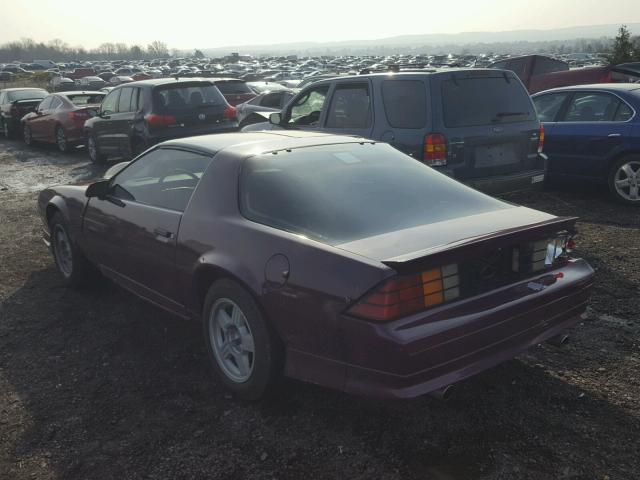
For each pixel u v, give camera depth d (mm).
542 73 16188
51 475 2797
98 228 4629
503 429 3043
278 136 4191
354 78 6891
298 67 77500
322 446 2955
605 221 6965
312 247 2949
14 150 16656
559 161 8234
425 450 2895
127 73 74125
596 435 2971
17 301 5035
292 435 3053
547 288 3102
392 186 3521
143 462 2877
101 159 13281
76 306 4895
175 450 2963
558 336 3297
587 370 3627
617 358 3770
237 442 3012
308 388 3486
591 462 2768
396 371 2639
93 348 4125
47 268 5934
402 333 2619
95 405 3393
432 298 2732
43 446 3020
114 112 12258
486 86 6348
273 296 3051
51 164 13680
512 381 3508
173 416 3262
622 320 4328
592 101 7973
